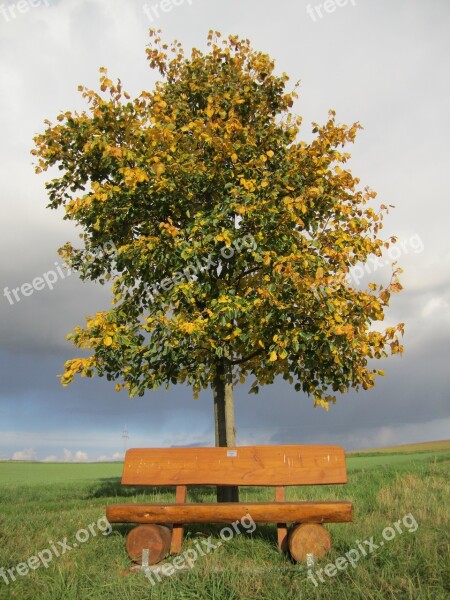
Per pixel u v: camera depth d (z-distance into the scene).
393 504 7.86
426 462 17.41
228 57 9.73
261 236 7.72
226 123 8.62
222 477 6.03
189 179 8.22
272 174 8.53
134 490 13.70
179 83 9.77
